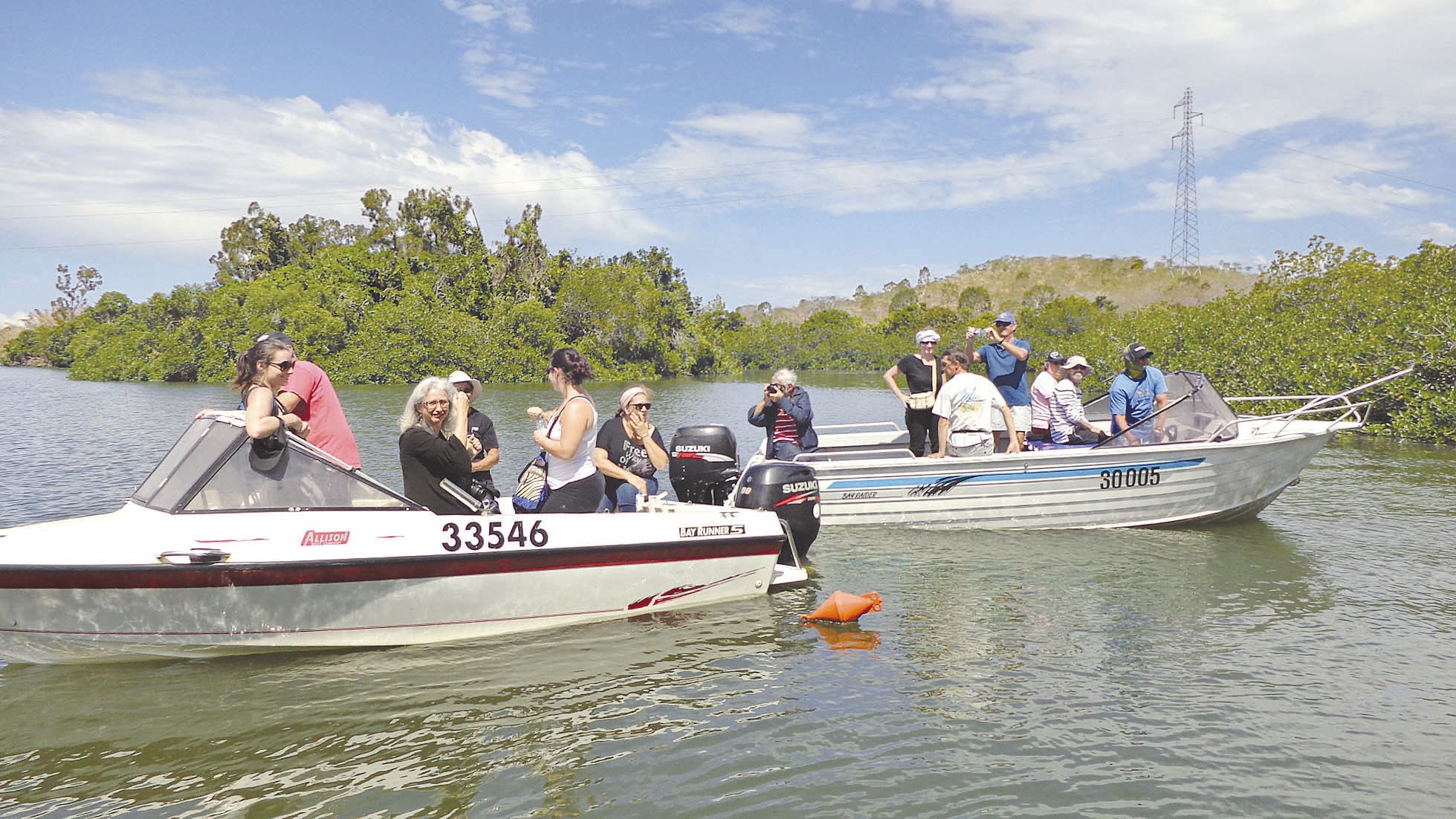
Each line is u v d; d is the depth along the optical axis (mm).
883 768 3918
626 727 4320
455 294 61000
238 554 4875
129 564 4695
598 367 56969
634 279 61844
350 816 3508
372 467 12734
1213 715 4469
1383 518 9250
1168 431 9047
